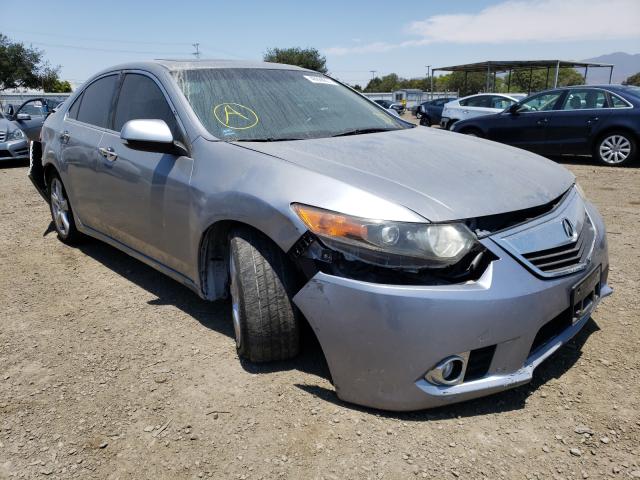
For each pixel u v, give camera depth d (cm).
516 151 297
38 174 484
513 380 208
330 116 324
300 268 217
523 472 190
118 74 377
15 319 324
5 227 540
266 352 245
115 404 236
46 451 208
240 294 240
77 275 396
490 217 210
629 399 227
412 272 199
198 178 267
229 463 199
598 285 254
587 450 199
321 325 212
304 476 191
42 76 4344
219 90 315
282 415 223
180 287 367
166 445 210
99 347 287
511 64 2912
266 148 259
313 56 6444
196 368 262
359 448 203
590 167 925
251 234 243
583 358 260
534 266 210
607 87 935
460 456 198
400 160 246
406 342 198
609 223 518
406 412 220
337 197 211
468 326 197
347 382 214
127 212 332
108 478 194
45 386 251
